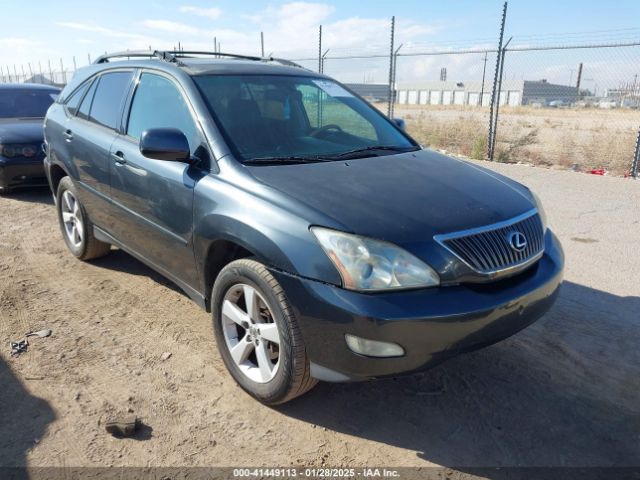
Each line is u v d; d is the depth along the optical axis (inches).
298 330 104.0
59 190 201.2
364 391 123.5
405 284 97.0
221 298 121.9
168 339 145.3
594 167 426.0
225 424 111.5
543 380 127.8
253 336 116.1
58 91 374.6
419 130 634.2
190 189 126.3
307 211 104.3
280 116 145.1
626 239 228.2
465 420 113.6
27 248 216.8
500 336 105.1
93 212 179.6
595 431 110.3
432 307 95.8
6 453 101.7
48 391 120.8
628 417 114.7
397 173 125.3
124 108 162.7
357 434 109.3
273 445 105.8
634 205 280.8
